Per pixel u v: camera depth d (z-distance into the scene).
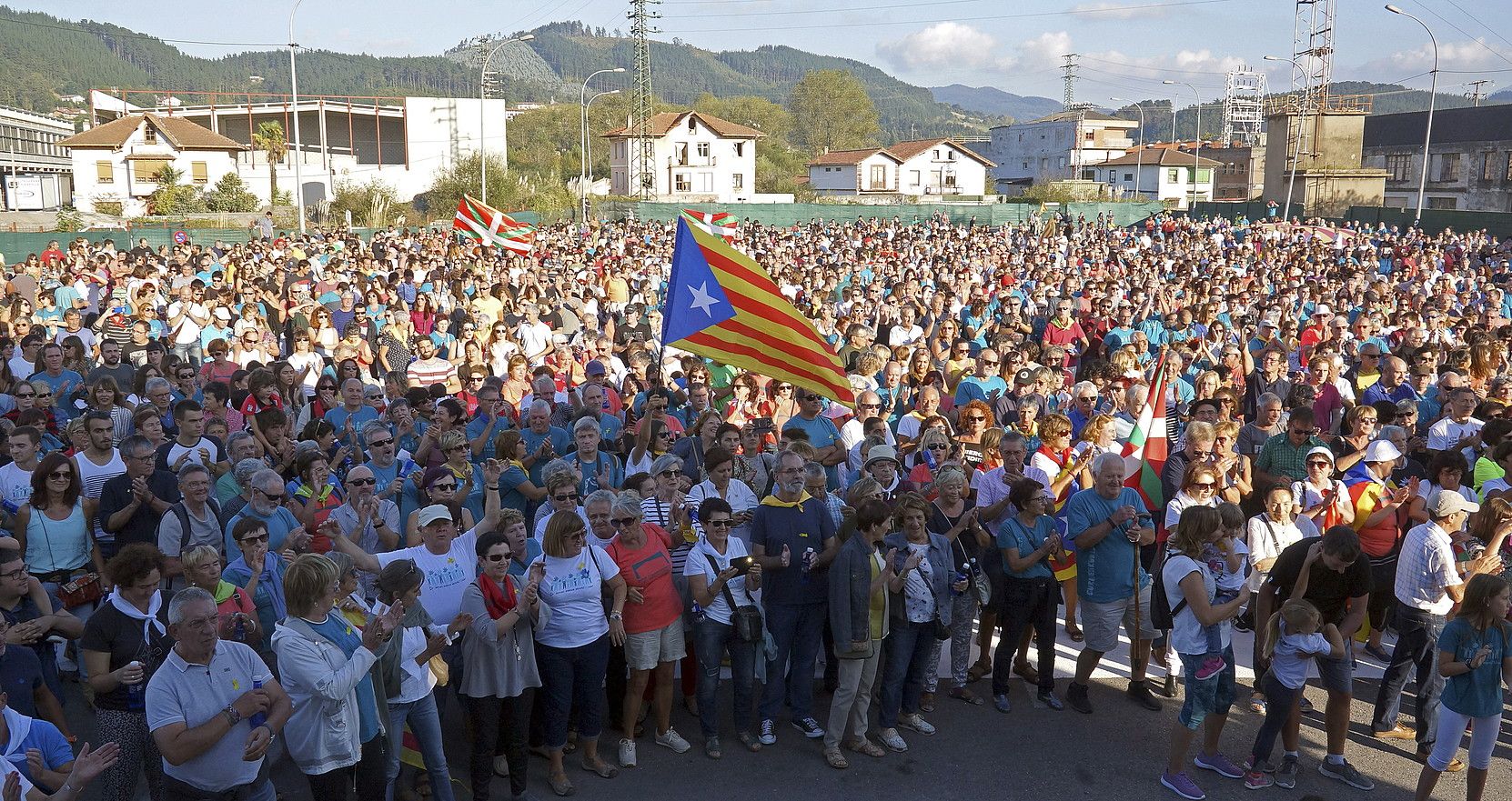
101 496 7.55
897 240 44.88
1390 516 8.20
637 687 6.93
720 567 7.07
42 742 4.87
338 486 7.86
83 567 7.50
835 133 147.25
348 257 30.58
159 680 4.96
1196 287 21.77
